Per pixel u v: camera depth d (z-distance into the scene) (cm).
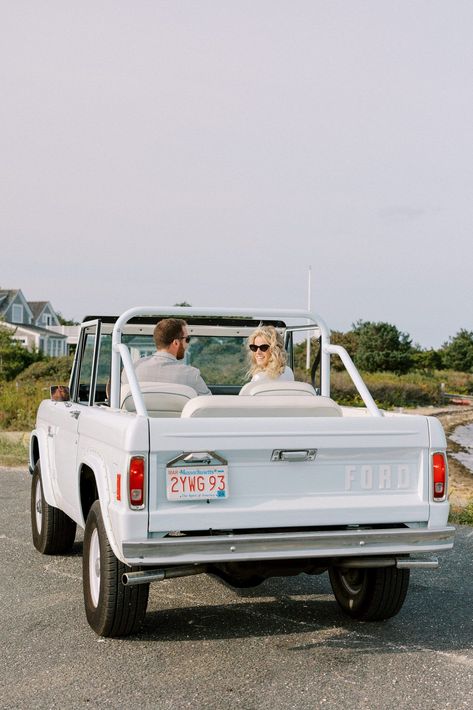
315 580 725
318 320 649
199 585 701
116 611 530
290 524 498
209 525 485
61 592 668
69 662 505
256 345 657
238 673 489
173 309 598
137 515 474
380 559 528
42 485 760
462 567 781
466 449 2325
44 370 4009
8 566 756
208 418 490
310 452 505
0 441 1911
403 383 4406
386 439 517
